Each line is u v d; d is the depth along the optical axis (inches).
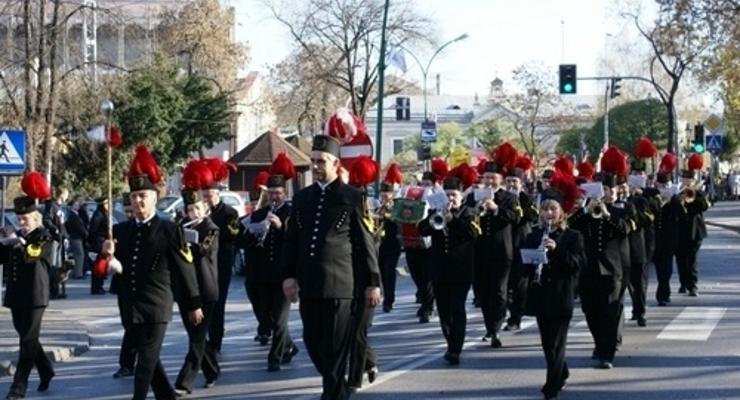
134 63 1676.9
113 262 386.0
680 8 1722.4
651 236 658.8
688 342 559.2
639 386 447.2
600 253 485.1
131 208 415.8
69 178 1590.8
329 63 1868.8
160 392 410.0
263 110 2502.5
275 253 518.0
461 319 505.0
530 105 3019.2
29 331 447.2
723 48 1733.5
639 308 619.8
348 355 398.3
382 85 1378.0
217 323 507.2
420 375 479.8
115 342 657.0
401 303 802.2
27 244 442.9
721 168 3415.4
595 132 2824.8
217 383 474.3
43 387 470.9
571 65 1478.8
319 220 393.1
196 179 461.4
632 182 637.3
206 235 453.7
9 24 1151.0
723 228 1775.3
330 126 469.4
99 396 456.8
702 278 909.8
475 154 1798.7
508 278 592.1
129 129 1688.0
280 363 508.1
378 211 697.0
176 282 395.2
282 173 525.0
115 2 1395.2
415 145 3112.7
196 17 2332.7
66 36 1167.6
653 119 2755.9
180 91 1859.0
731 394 428.5
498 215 557.6
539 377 470.3
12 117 1147.3
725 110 2037.4
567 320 418.0
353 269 395.5
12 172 721.6
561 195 418.3
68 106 1182.9
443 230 498.6
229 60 2399.1
